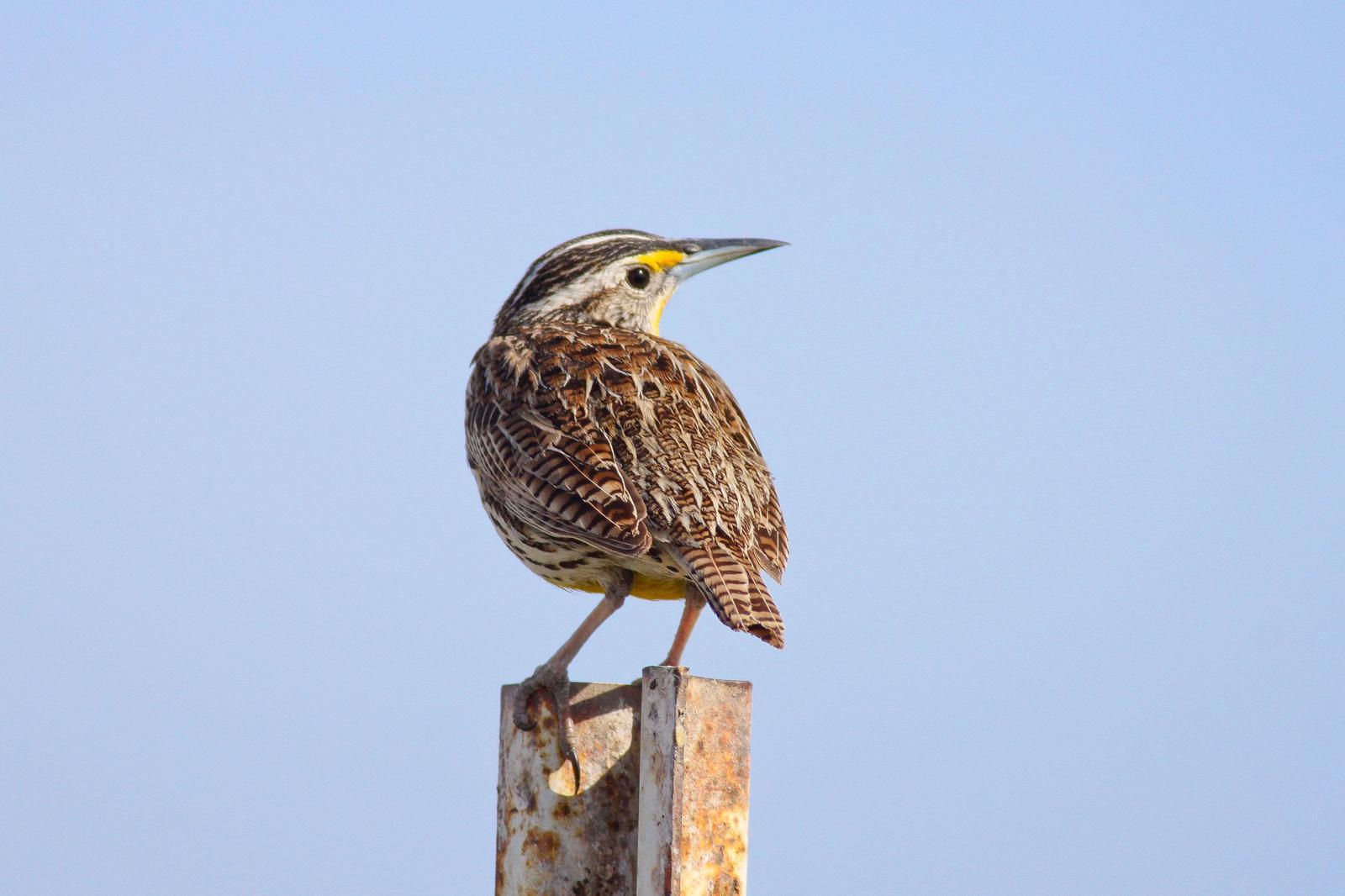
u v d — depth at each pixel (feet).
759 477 35.35
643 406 34.88
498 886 31.40
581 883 30.78
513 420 35.68
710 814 26.86
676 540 32.71
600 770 31.12
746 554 32.76
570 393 35.50
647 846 27.17
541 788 31.14
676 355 38.01
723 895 26.81
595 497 32.96
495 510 36.94
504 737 31.78
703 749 26.91
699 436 34.60
